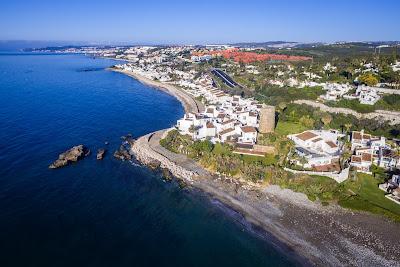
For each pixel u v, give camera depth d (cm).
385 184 10281
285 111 16538
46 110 19750
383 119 15738
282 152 12162
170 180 11288
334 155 11788
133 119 18462
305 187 10269
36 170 11550
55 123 17100
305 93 18962
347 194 9956
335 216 9138
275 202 9875
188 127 14775
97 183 10950
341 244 8119
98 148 13900
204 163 12069
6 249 7581
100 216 9125
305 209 9488
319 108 17025
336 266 7481
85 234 8325
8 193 9925
